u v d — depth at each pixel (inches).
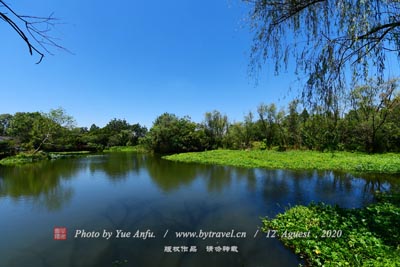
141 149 1699.1
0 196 385.7
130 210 307.6
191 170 639.1
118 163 853.2
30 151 1106.1
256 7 187.9
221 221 263.1
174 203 334.0
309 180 474.6
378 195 339.9
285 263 175.3
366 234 189.6
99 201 349.7
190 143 1421.0
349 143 933.2
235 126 1414.9
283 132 1224.2
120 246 209.2
